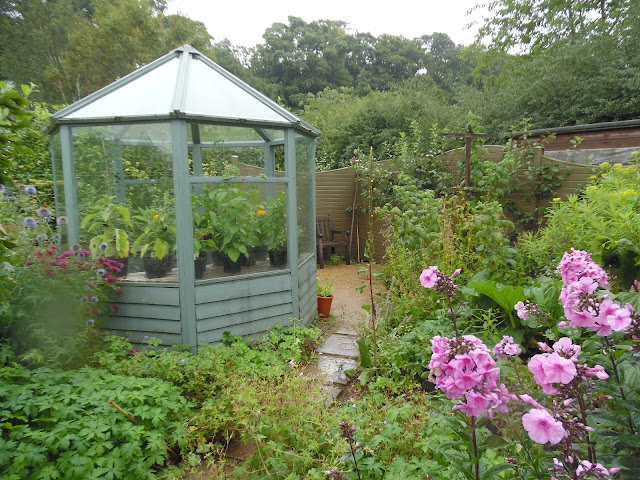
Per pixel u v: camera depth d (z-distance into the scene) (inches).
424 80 689.0
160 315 137.6
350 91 1005.8
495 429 74.0
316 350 152.0
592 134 266.7
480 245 163.0
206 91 144.7
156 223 136.1
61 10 892.6
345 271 287.3
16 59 794.2
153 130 133.3
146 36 898.7
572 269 67.9
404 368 118.7
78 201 143.2
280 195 156.4
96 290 128.3
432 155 271.7
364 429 86.9
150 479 85.8
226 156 173.5
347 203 314.5
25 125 83.5
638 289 77.0
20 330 116.0
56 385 100.0
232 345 136.3
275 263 157.2
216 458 96.3
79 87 849.5
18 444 82.4
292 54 1154.0
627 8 428.5
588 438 44.8
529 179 227.3
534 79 458.3
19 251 124.7
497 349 59.2
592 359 57.8
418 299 155.2
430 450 81.0
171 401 103.4
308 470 80.7
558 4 524.4
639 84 357.7
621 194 128.3
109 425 88.0
